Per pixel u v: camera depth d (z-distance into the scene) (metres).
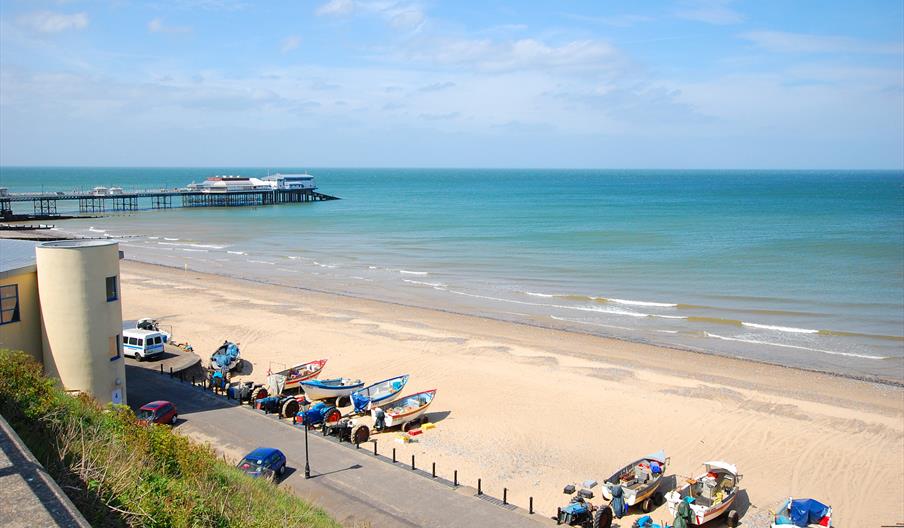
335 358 42.03
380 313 54.28
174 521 11.49
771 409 33.97
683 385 37.47
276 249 91.81
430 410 33.75
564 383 37.69
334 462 26.23
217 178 176.62
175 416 29.73
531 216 139.25
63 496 8.44
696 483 24.25
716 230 109.06
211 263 79.38
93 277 27.08
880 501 24.98
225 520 12.94
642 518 22.98
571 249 89.44
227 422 29.95
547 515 23.31
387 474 25.38
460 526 21.75
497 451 28.77
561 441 29.98
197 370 38.62
